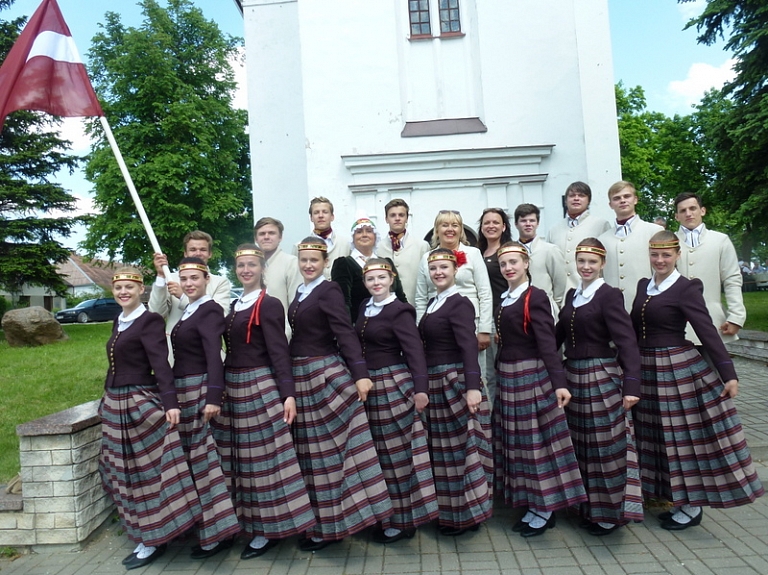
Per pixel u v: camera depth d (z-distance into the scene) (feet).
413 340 11.32
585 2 23.04
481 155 22.89
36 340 43.32
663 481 11.81
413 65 24.02
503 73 23.34
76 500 11.97
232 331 11.44
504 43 23.39
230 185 78.02
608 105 22.80
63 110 15.01
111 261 76.69
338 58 23.65
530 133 23.13
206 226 75.36
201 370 11.51
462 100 23.89
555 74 23.12
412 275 15.17
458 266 13.69
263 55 28.14
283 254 14.62
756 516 12.21
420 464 11.29
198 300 11.69
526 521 11.80
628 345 11.04
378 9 23.61
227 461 11.41
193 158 73.15
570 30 23.12
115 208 73.15
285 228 27.78
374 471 11.07
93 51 80.48
